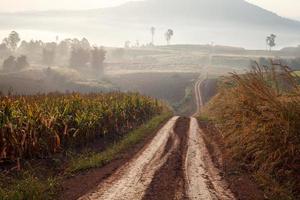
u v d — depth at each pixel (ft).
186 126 87.56
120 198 31.53
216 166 44.16
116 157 50.44
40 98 75.10
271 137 38.78
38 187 32.96
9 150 43.09
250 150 44.27
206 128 82.43
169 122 98.37
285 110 37.22
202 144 59.93
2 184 35.17
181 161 46.88
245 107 48.88
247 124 47.52
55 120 51.01
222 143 59.11
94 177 39.11
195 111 277.85
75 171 42.52
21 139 44.57
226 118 67.36
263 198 31.94
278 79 43.65
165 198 31.73
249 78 49.16
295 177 34.65
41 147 47.34
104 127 69.10
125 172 41.09
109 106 78.79
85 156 51.34
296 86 38.93
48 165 44.86
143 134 72.95
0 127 41.91
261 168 38.65
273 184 34.63
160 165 44.62
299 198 31.94
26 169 41.42
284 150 36.65
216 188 34.88
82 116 59.11
